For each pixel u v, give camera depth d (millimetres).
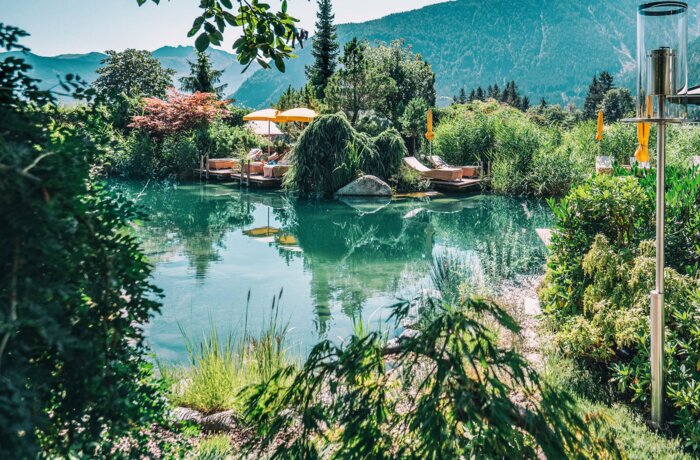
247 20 2529
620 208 4477
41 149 1152
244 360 4457
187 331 5715
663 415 3453
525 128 18906
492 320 5258
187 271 8289
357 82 24781
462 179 18984
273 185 20156
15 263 907
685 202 4418
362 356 1414
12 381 877
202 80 31500
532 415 1301
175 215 14023
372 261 9000
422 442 1273
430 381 1331
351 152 17547
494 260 8656
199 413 3646
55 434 1297
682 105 3270
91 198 1401
